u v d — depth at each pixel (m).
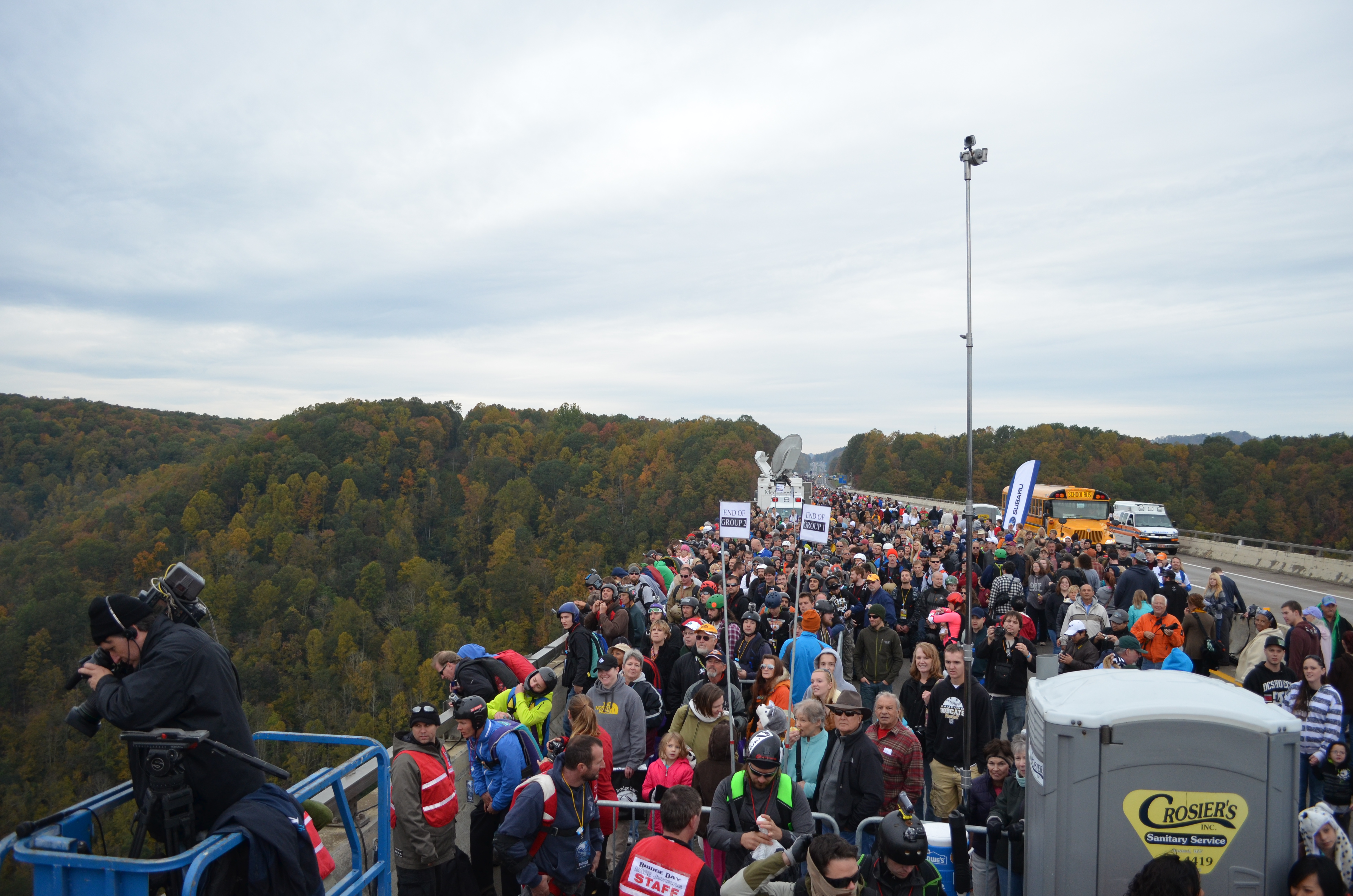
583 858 5.11
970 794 5.75
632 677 7.89
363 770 6.36
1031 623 9.94
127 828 4.11
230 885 3.32
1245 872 3.81
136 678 3.29
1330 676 7.30
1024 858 4.53
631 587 12.25
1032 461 21.95
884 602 11.59
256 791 3.50
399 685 62.97
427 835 5.19
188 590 3.62
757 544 19.69
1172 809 3.86
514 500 108.88
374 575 79.88
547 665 11.45
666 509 105.31
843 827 5.66
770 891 4.56
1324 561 26.97
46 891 3.01
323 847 4.68
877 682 10.02
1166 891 3.60
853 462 173.50
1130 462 104.12
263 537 81.31
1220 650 11.34
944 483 132.12
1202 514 82.31
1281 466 82.75
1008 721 8.48
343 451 114.44
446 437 136.38
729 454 114.38
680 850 4.32
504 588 88.19
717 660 7.74
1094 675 4.53
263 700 60.62
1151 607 11.34
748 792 5.04
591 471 117.31
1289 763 3.82
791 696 8.59
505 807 5.88
